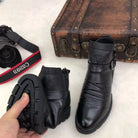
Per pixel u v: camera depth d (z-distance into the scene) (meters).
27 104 0.60
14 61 1.02
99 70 0.74
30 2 1.63
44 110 0.61
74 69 1.02
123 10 0.96
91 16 0.96
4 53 0.99
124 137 0.72
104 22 0.91
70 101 0.83
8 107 0.63
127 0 1.03
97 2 1.06
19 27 1.36
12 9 1.57
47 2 1.60
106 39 0.78
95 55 0.72
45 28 1.33
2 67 1.04
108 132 0.74
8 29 1.10
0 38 1.02
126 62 1.01
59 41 0.97
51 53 1.14
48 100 0.66
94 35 0.88
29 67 1.04
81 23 0.93
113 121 0.77
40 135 0.70
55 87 0.66
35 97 0.59
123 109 0.81
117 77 0.94
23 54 1.15
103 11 0.98
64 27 0.92
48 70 0.67
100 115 0.71
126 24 0.87
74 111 0.83
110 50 0.70
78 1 1.10
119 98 0.85
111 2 1.04
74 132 0.76
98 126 0.72
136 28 0.84
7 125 0.54
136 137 0.72
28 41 1.21
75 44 0.95
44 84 0.67
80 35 0.90
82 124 0.69
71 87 0.93
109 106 0.77
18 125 0.58
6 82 1.00
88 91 0.75
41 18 1.43
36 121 0.58
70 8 1.05
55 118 0.64
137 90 0.88
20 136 0.67
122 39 0.86
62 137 0.75
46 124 0.63
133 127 0.75
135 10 0.95
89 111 0.70
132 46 0.88
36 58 1.05
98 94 0.73
